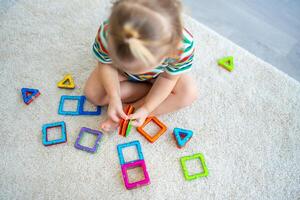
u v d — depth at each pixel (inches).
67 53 43.5
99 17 46.5
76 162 36.9
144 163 36.6
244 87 42.9
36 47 43.5
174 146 38.5
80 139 38.2
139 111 36.3
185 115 40.5
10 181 35.6
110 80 35.9
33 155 37.0
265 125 40.6
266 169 38.1
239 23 50.0
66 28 45.3
